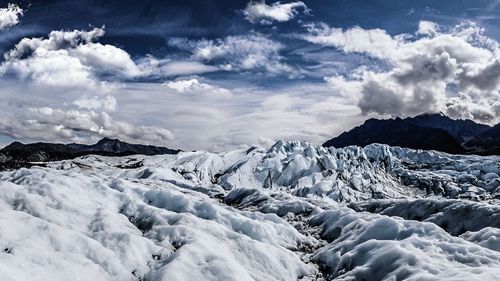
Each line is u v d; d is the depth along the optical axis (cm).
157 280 4262
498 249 5234
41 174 7275
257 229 6438
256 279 4816
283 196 11094
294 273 5384
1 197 5512
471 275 3978
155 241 5341
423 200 8312
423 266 4559
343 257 5531
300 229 7931
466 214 7006
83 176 8000
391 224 6156
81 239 4628
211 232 5744
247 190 11681
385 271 4812
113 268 4391
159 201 7481
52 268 3953
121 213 6391
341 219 7400
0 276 3303
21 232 4409
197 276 4394
